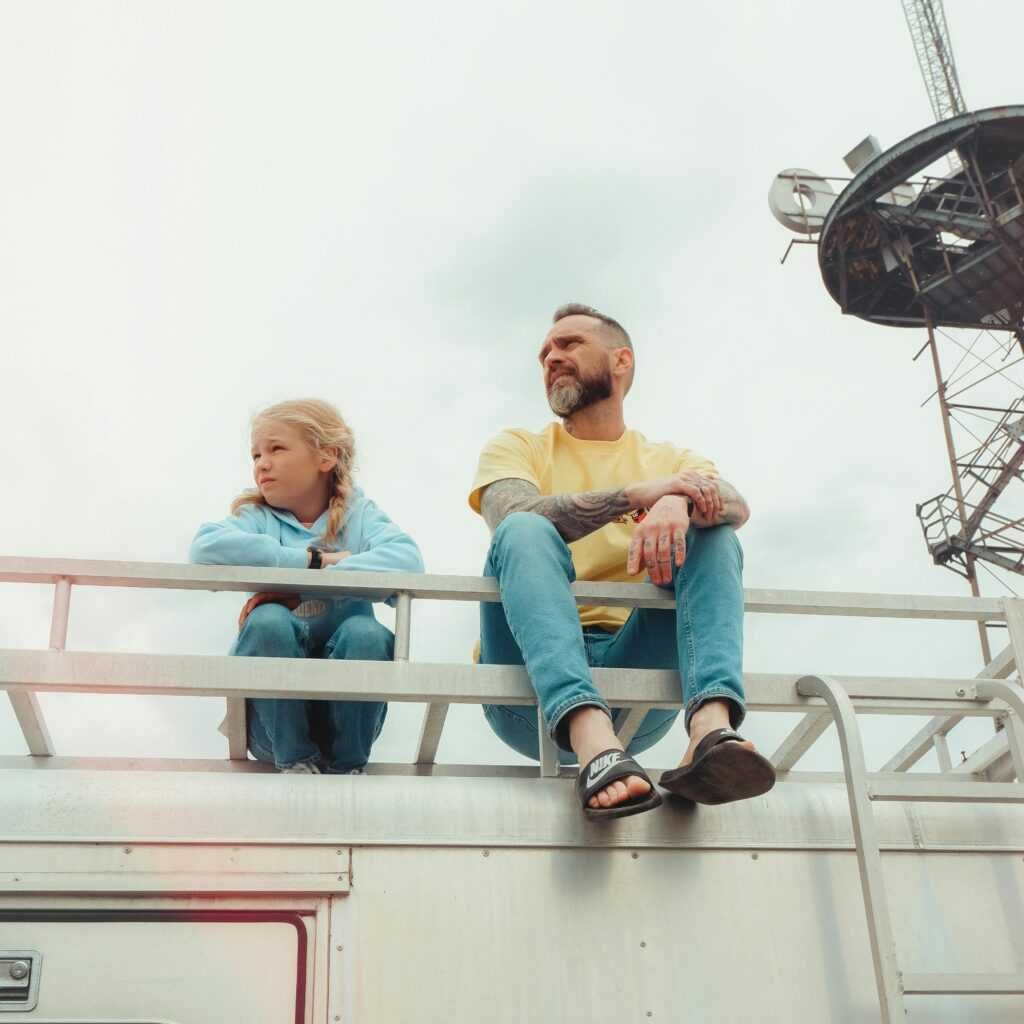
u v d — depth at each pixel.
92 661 2.45
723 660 2.53
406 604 2.69
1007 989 2.19
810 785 2.46
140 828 2.13
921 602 2.85
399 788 2.27
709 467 3.35
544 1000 2.12
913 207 21.27
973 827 2.44
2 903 2.05
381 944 2.12
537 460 3.33
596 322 3.50
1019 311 21.59
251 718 2.87
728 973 2.21
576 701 2.39
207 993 2.03
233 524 3.08
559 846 2.27
